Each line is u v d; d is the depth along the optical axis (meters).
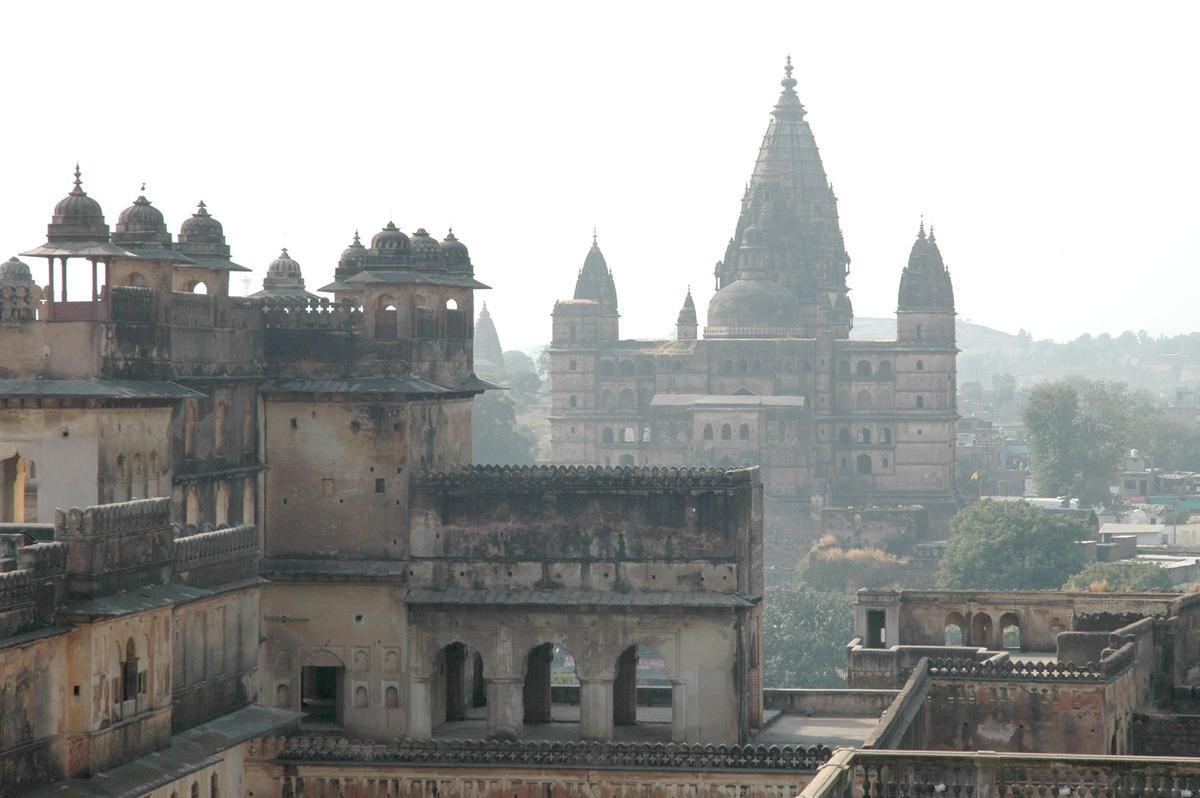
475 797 125.94
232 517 138.00
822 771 69.38
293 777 125.69
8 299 122.75
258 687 131.38
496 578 140.25
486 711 151.50
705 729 137.88
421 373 144.62
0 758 95.31
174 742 111.12
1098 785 70.25
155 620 107.62
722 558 138.50
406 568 140.50
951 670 136.38
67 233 122.62
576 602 138.25
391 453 141.12
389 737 140.12
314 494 141.88
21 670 97.25
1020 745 135.00
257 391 141.88
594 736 139.00
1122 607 162.25
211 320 136.12
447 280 148.25
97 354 121.94
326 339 143.25
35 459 120.56
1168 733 142.50
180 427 131.50
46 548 99.75
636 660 147.12
